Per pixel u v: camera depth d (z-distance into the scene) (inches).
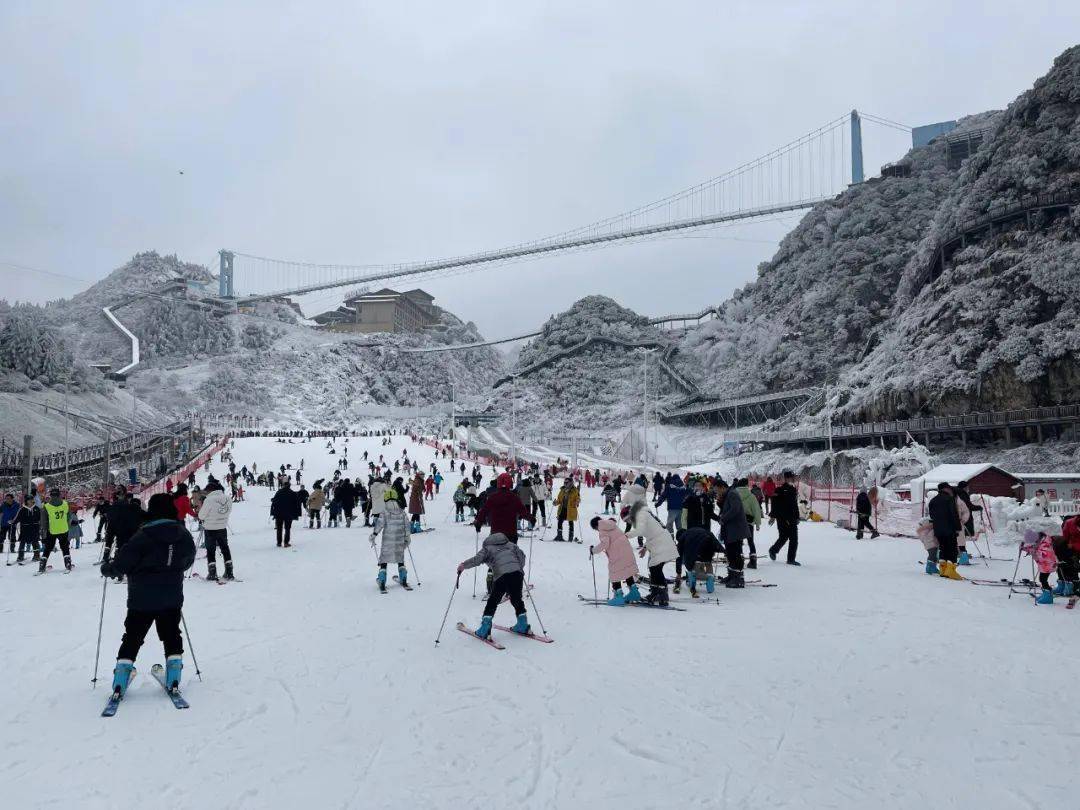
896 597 478.3
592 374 7869.1
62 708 279.1
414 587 546.3
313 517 1091.3
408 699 285.3
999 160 3838.6
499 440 5521.7
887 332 4704.7
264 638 386.0
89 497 1526.8
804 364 5403.5
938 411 3245.6
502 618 431.5
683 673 313.0
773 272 7165.4
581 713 266.5
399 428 7303.2
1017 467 2704.2
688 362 7214.6
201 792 207.6
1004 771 213.5
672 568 641.0
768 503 1053.8
